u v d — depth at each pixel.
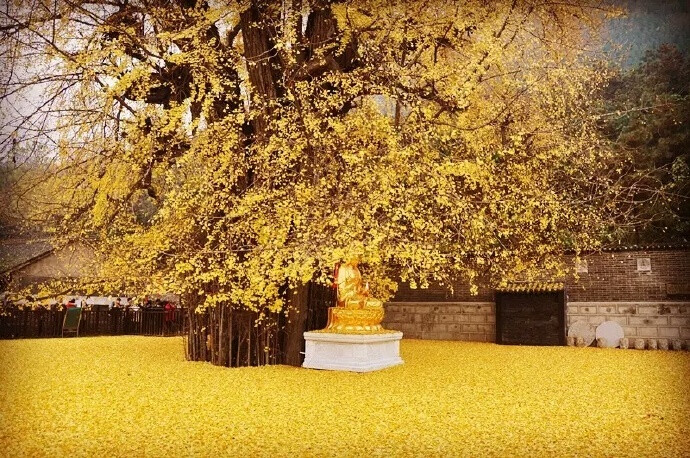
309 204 12.75
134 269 13.67
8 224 19.14
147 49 13.43
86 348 17.33
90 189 14.62
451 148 15.61
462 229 15.51
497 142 15.68
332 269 13.54
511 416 7.89
